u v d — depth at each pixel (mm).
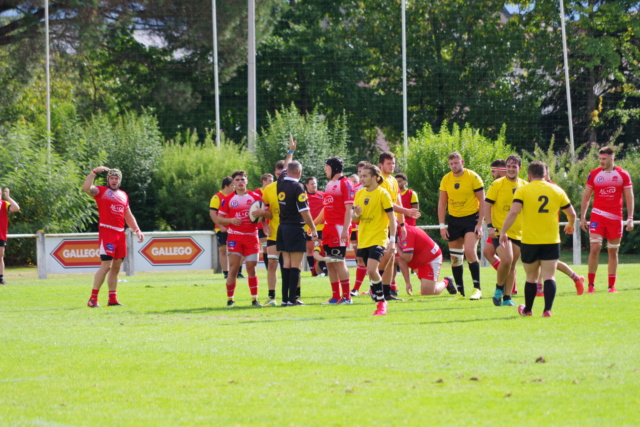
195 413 17391
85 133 109125
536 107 137625
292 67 141625
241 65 138750
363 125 141500
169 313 37750
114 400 18828
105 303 44094
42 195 88688
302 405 17812
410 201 53469
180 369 22594
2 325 34000
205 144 111438
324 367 22250
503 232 32062
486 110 137250
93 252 68312
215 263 70250
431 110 139750
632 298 39250
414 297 43531
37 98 135000
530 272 32125
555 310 34344
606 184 42875
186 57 135625
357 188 46719
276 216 41250
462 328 29250
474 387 19156
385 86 141375
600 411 16656
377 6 142625
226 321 33750
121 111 134875
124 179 106688
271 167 100688
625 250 97688
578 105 137750
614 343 25062
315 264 63812
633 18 138750
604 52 133250
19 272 78500
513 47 138250
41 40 130125
